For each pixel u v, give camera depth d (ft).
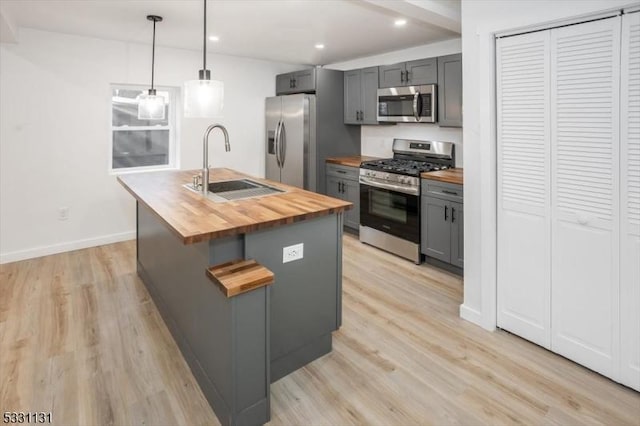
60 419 6.05
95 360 7.59
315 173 16.60
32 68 12.62
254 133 18.15
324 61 18.19
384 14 10.74
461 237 11.54
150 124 16.02
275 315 6.94
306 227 7.25
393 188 13.48
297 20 11.30
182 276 7.66
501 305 8.57
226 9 10.33
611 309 6.79
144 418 6.14
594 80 6.61
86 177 14.08
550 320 7.72
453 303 10.12
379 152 17.06
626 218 6.46
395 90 14.49
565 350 7.54
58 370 7.25
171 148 16.34
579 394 6.60
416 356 7.77
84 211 14.19
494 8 7.84
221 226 6.08
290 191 9.09
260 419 6.07
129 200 15.16
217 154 17.19
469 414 6.17
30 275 11.74
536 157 7.56
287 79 17.72
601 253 6.83
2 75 12.17
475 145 8.48
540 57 7.27
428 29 12.32
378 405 6.41
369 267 12.72
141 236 11.17
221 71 16.71
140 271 11.58
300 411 6.31
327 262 7.70
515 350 7.93
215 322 6.11
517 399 6.50
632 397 6.50
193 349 7.23
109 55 13.92
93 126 13.97
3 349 7.86
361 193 15.03
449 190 11.69
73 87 13.42
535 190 7.65
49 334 8.48
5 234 12.76
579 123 6.88
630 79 6.19
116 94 15.49
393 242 13.82
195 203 7.73
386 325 9.00
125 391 6.74
